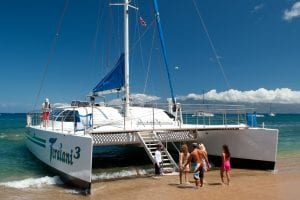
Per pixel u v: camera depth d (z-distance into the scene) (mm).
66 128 12375
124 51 13641
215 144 13906
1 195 9266
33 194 9367
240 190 9734
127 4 13875
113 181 10945
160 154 11602
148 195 9180
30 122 17469
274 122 73375
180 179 10438
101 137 10820
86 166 9281
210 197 8969
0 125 47562
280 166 14148
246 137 13164
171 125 12867
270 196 9102
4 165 13859
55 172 11344
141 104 14438
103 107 13539
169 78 15000
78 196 9148
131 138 11422
